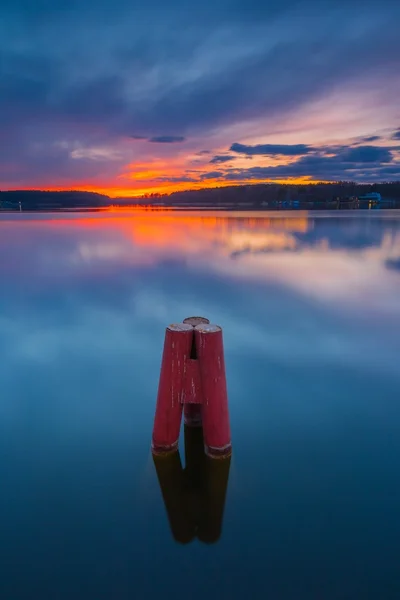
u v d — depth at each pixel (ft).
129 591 10.78
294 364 24.81
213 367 13.93
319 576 11.18
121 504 13.66
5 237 112.16
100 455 16.08
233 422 18.24
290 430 17.65
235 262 68.64
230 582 11.04
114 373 24.00
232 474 14.90
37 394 21.26
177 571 11.38
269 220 181.78
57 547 12.03
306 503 13.66
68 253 80.84
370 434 17.39
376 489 14.24
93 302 42.55
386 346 28.02
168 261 70.54
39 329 32.99
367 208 367.45
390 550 11.92
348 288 47.75
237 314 37.17
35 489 14.25
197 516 13.29
